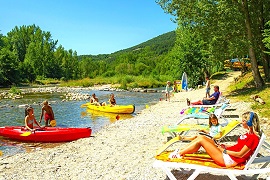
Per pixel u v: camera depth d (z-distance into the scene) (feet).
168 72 248.73
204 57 137.18
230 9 70.44
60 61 343.05
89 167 25.36
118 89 163.12
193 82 139.85
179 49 143.74
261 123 37.27
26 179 23.18
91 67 368.68
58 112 72.02
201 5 71.61
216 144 19.22
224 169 17.39
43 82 262.06
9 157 30.99
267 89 66.08
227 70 200.34
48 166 26.37
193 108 48.44
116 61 464.24
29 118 43.29
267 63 80.07
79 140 37.09
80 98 108.88
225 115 47.83
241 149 17.81
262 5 74.74
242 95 68.69
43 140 41.01
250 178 19.83
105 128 46.52
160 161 18.84
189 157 19.51
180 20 76.18
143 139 34.91
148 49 526.98
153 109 69.26
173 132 32.32
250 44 69.82
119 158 27.48
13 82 224.53
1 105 87.86
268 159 18.78
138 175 22.18
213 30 72.79
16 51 338.75
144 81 187.93
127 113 68.39
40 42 331.16
